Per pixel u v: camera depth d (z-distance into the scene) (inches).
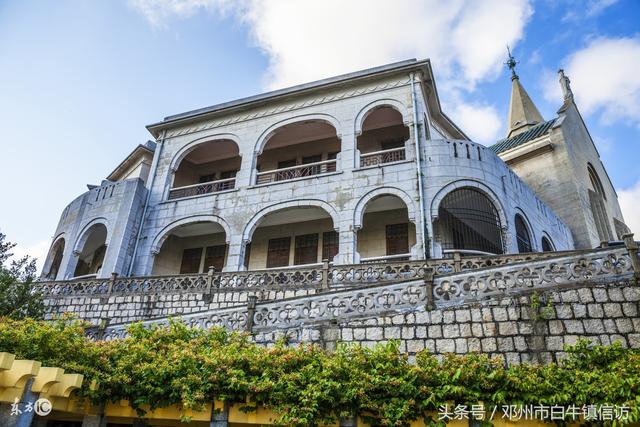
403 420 231.8
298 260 784.9
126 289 603.8
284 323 373.4
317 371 259.1
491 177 649.6
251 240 773.9
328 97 770.8
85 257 995.3
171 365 273.7
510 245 617.9
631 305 305.3
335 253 766.5
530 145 1007.6
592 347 297.9
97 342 305.7
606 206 1119.0
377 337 347.9
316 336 359.9
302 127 819.4
